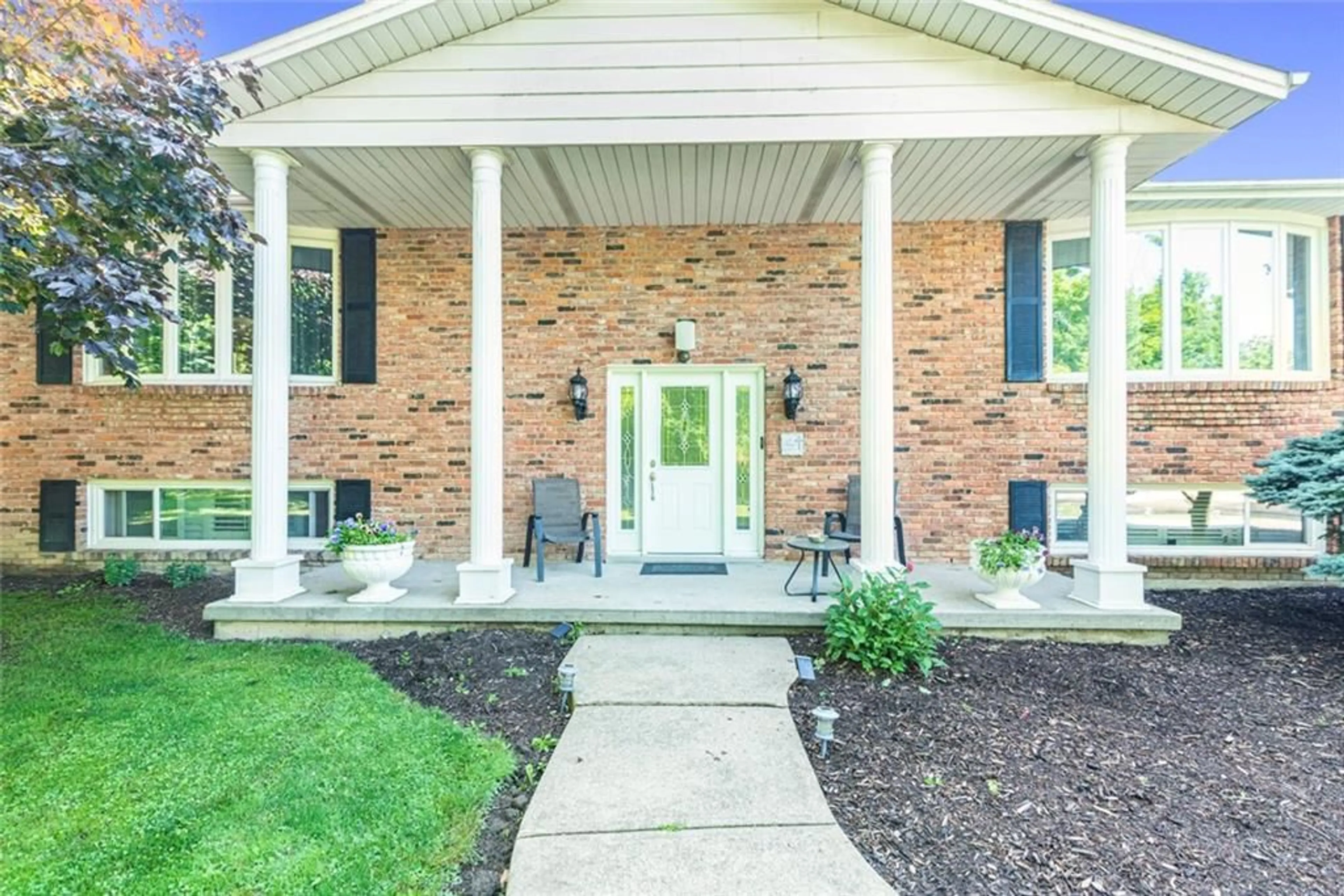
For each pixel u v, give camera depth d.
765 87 4.62
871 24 4.59
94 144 3.38
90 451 6.69
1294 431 6.19
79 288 3.28
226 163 5.00
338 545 4.81
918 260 6.51
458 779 2.82
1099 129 4.54
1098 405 4.70
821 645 4.38
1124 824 2.49
